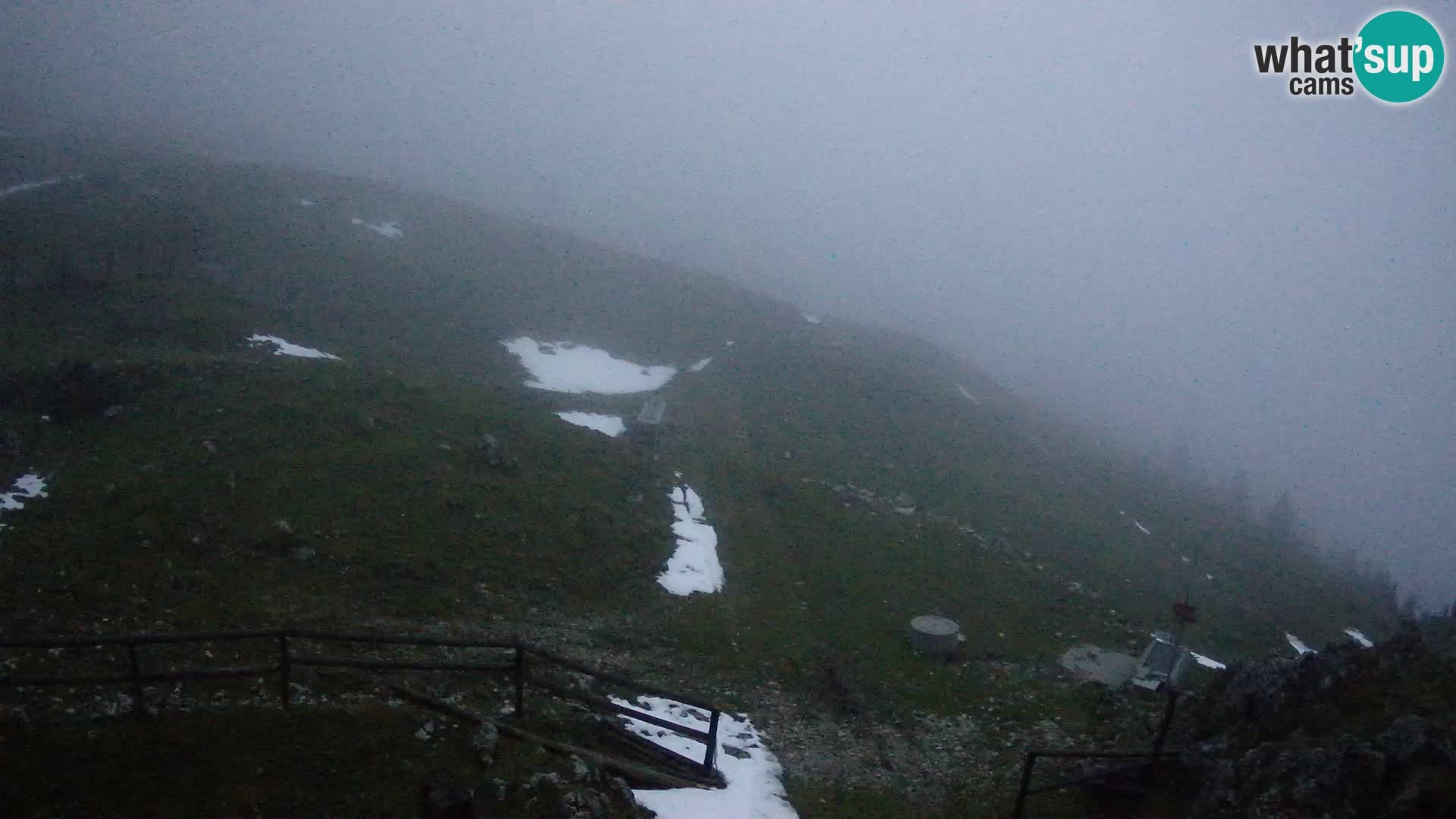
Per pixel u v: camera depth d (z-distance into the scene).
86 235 50.72
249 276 49.00
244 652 15.02
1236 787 11.04
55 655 13.70
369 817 9.46
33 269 44.00
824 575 27.52
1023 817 13.29
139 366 27.03
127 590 16.72
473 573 21.27
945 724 18.25
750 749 15.27
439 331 49.91
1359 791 9.64
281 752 10.09
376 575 19.92
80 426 23.64
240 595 17.53
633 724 14.72
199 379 27.41
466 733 11.33
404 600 19.17
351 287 51.66
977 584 29.16
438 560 21.17
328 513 21.62
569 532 24.66
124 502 19.88
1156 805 12.27
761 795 13.20
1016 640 24.94
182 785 9.39
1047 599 29.25
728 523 29.98
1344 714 11.91
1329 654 13.44
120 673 13.41
